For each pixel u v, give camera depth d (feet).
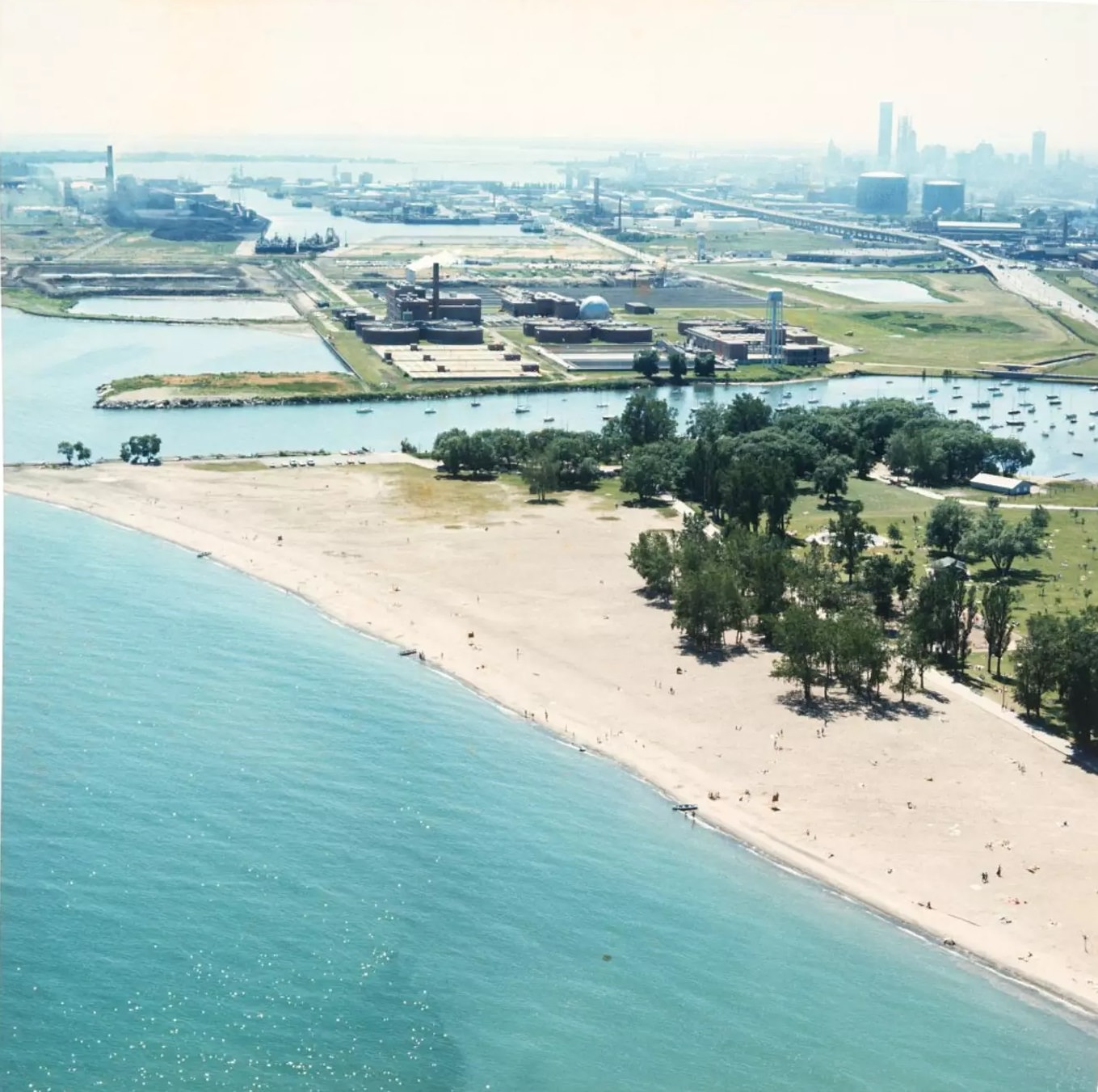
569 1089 469.98
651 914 559.79
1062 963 533.96
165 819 611.06
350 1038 490.90
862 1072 480.23
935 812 629.10
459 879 579.07
